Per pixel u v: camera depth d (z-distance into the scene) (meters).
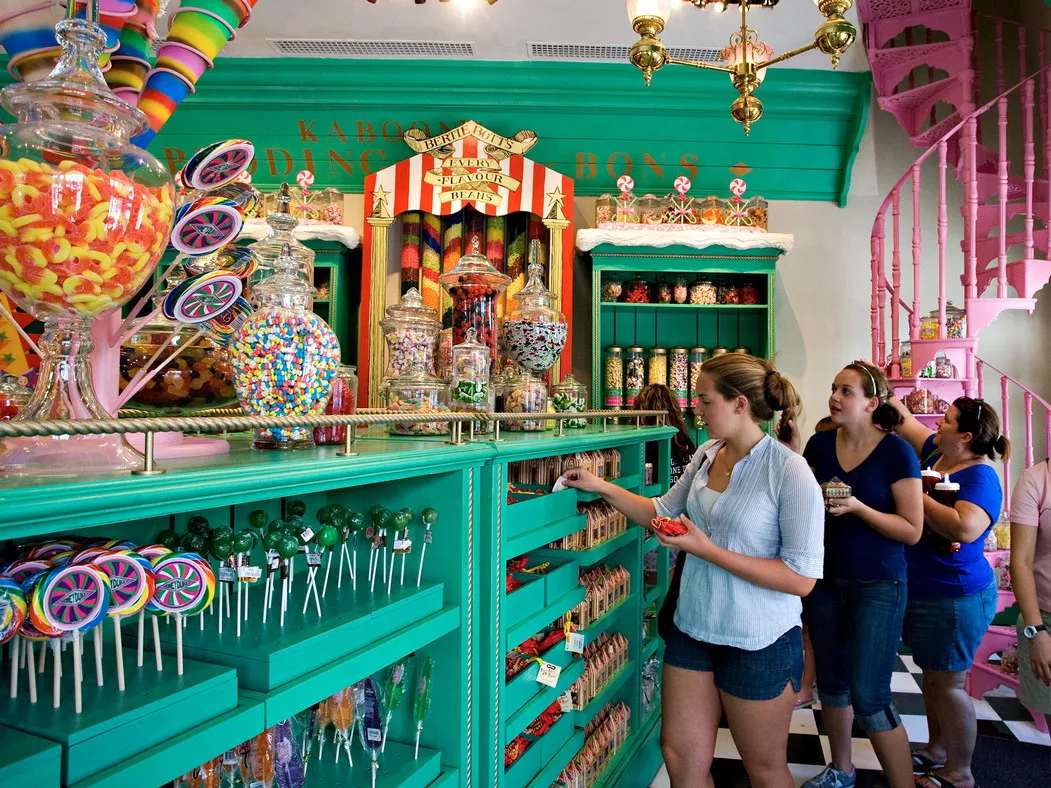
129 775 0.89
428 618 1.50
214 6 1.18
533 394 2.41
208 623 1.28
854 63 4.39
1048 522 2.32
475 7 3.92
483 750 1.67
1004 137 4.12
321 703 1.42
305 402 1.34
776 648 1.89
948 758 2.73
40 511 0.74
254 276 1.59
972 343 3.98
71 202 0.86
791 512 1.87
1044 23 4.77
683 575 2.08
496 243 4.45
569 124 4.65
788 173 4.79
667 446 3.34
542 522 2.02
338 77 4.47
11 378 1.32
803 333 4.79
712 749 2.00
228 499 0.99
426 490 1.62
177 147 4.73
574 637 2.16
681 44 4.23
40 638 0.88
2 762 0.79
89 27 0.91
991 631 3.76
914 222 4.24
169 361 1.36
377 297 4.29
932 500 2.66
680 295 4.47
